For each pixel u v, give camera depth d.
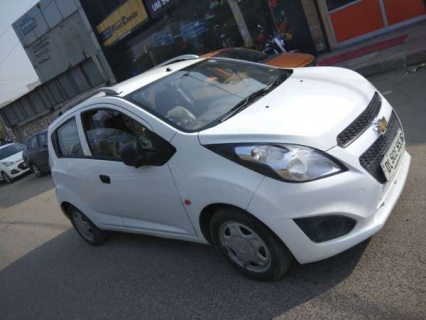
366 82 3.64
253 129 2.97
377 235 3.36
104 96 4.11
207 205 3.20
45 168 13.45
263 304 3.11
